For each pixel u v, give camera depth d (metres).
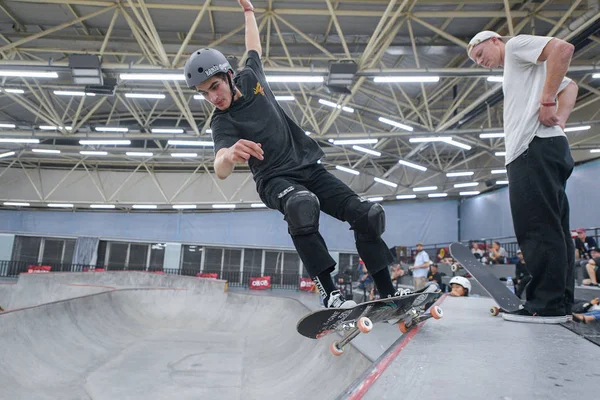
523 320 2.10
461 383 1.01
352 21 10.87
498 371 1.12
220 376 6.15
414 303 1.93
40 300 15.87
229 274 24.47
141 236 24.94
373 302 1.61
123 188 25.03
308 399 4.68
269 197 1.80
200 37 11.97
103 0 9.62
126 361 6.88
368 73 10.71
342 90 11.12
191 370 6.43
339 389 4.17
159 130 17.08
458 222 24.22
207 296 13.41
